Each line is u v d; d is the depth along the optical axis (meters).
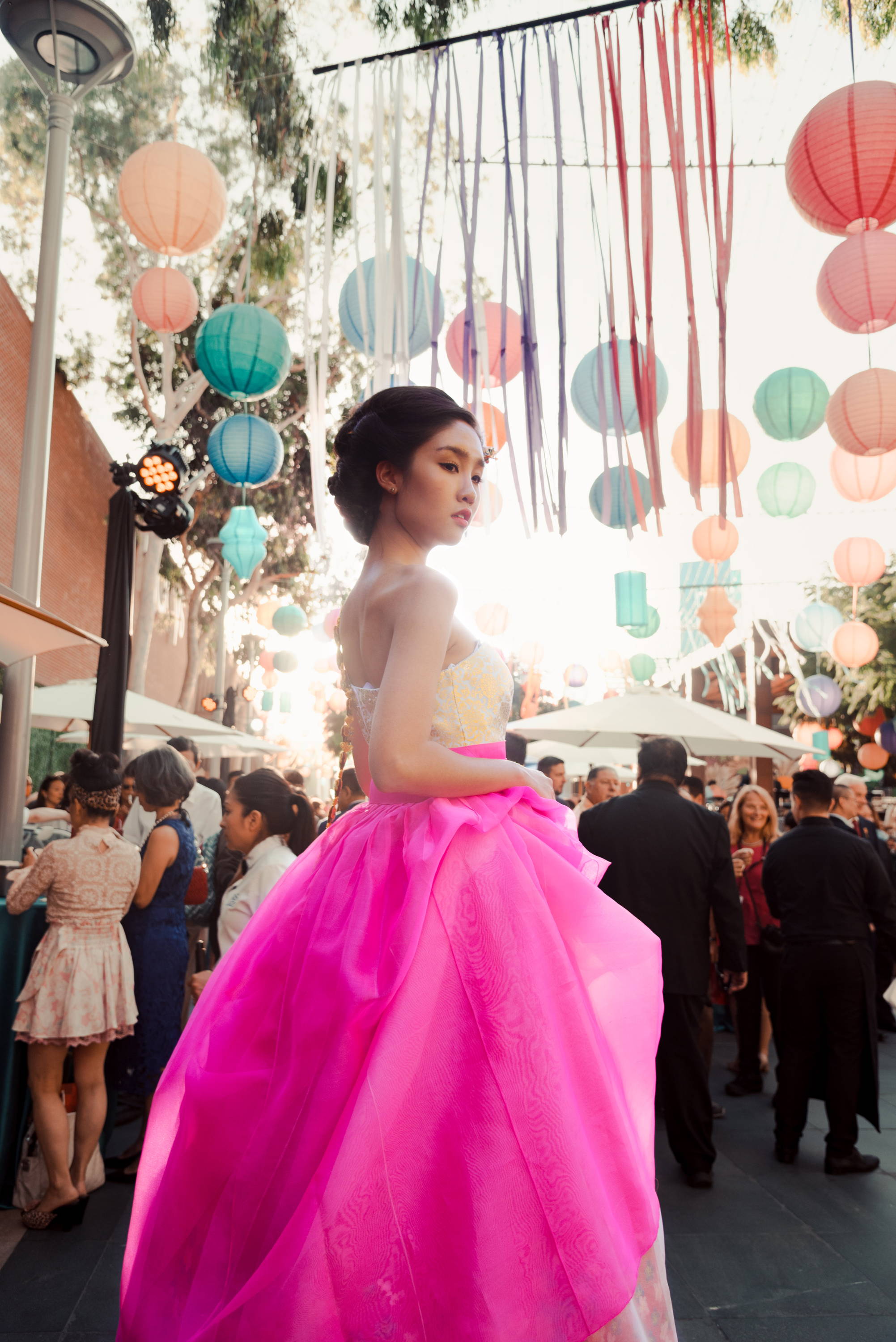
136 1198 1.23
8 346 11.56
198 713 20.47
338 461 1.44
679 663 16.84
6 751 4.50
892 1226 3.57
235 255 11.94
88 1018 3.30
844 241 3.79
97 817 3.54
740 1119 5.18
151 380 14.50
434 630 1.18
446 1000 1.06
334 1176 0.95
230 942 3.45
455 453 1.34
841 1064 4.23
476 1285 0.93
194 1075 1.17
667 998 4.10
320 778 27.69
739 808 6.09
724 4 3.71
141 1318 1.10
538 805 1.27
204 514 16.44
